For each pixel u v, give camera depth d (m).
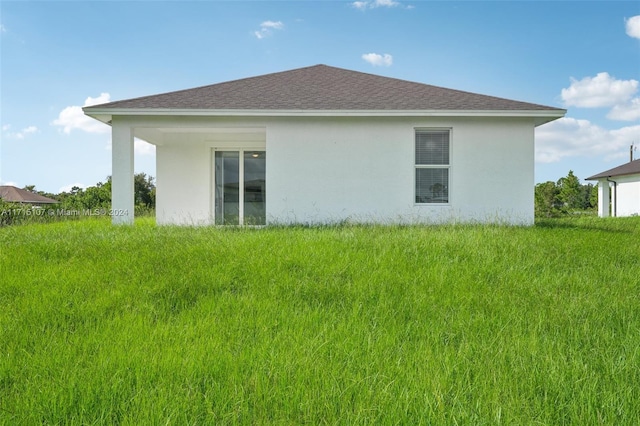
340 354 2.69
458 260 5.59
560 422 1.96
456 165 10.26
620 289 4.38
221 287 4.38
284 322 3.33
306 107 10.04
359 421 1.89
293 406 2.04
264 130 11.29
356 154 10.30
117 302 3.85
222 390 2.15
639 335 3.08
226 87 11.68
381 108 9.99
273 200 10.34
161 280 4.52
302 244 6.31
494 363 2.53
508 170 10.26
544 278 4.77
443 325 3.27
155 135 11.55
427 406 1.98
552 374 2.33
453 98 10.84
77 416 1.94
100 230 8.41
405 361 2.56
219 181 12.37
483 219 10.27
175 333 3.04
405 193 10.30
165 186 12.13
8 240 7.18
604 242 7.34
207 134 12.16
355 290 4.19
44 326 3.25
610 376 2.38
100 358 2.54
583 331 3.12
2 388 2.31
